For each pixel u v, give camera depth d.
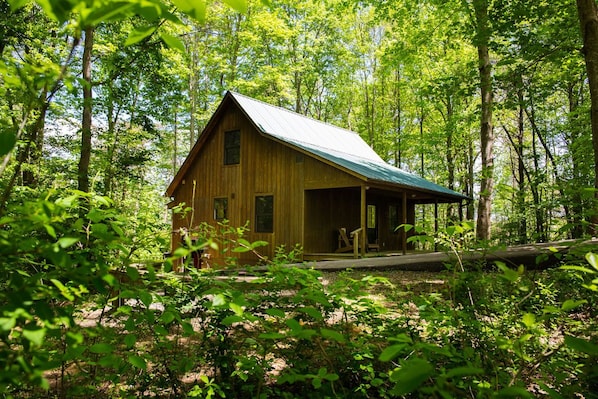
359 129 29.77
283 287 2.51
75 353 1.64
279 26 22.09
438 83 10.65
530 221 12.49
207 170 15.15
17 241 1.08
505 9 8.60
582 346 1.05
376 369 2.58
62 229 1.29
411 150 27.81
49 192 1.33
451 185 24.94
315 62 27.38
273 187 13.62
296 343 2.66
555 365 2.12
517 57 8.96
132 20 8.20
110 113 14.19
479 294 2.61
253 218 13.98
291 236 13.14
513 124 22.47
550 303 3.09
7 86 1.29
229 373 2.81
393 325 2.60
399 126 27.98
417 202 19.12
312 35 27.31
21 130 1.14
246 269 2.78
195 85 24.14
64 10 0.88
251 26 22.80
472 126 21.09
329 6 16.05
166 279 2.35
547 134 18.88
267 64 26.50
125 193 14.56
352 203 15.56
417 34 13.62
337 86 28.59
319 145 15.30
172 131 28.83
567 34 8.23
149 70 10.85
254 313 2.52
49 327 1.05
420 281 7.87
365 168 13.40
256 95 26.31
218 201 14.95
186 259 2.69
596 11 5.87
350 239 15.14
